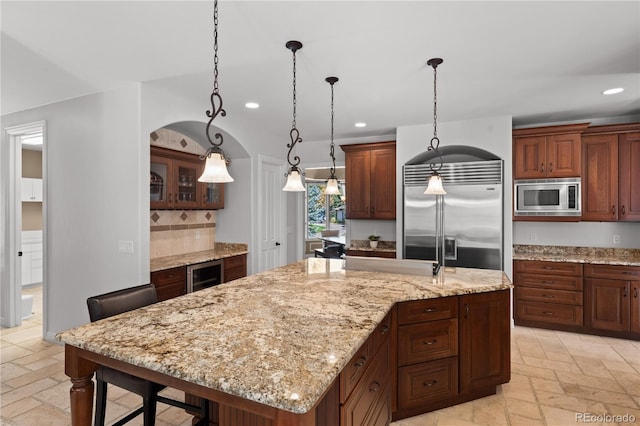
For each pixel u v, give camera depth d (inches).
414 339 85.6
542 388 102.9
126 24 80.2
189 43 89.3
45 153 137.0
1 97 129.6
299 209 224.2
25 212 228.5
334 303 74.4
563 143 150.8
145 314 66.6
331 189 117.0
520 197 157.3
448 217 161.5
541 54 95.7
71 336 55.6
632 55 96.4
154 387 64.9
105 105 123.3
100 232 124.0
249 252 175.5
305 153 217.9
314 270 113.3
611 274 142.0
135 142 117.2
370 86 119.6
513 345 135.8
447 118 159.8
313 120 164.9
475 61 100.1
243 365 45.2
